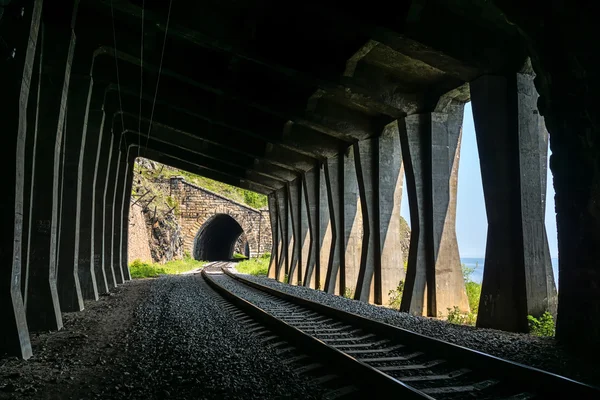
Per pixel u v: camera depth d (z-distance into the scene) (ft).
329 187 63.82
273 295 53.52
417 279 41.34
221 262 188.55
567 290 24.06
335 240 63.31
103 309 40.68
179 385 16.61
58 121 31.73
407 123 43.39
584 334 22.66
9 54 22.13
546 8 22.62
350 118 52.75
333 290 63.05
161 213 152.56
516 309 30.83
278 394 15.65
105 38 43.91
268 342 25.11
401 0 31.81
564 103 23.75
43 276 30.42
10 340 21.58
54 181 31.45
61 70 32.19
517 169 31.94
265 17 39.17
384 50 38.58
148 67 47.85
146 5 36.99
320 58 40.81
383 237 51.83
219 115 59.21
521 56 32.45
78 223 41.14
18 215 22.62
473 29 33.06
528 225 31.35
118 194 78.28
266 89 50.14
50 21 32.50
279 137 60.85
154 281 75.00
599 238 22.20
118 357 21.45
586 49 21.04
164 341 24.32
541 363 19.97
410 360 21.07
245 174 93.86
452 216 42.34
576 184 23.52
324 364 19.24
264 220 174.91
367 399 15.10
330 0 32.22
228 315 35.55
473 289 46.03
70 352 23.09
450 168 42.91
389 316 35.50
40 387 16.96
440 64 34.12
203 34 38.37
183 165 99.91
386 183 52.37
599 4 19.70
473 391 16.08
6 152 22.04
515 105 32.58
